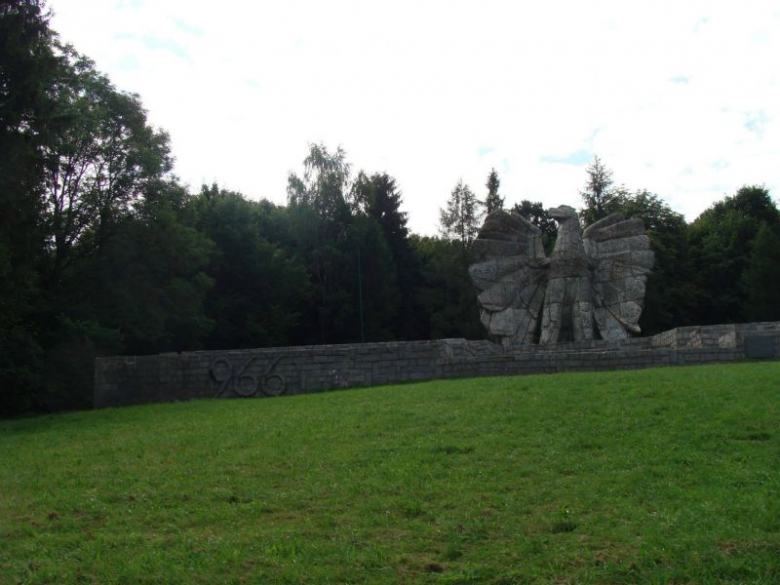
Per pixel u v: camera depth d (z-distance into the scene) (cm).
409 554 1064
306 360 3005
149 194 4738
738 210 7906
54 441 2034
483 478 1366
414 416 1892
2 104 2911
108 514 1290
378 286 7231
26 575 1042
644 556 1007
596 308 3528
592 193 7612
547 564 1010
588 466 1400
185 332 5556
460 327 7512
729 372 2153
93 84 4534
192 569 1043
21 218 3023
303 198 7188
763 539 1035
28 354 3703
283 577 1006
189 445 1789
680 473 1335
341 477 1420
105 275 4603
